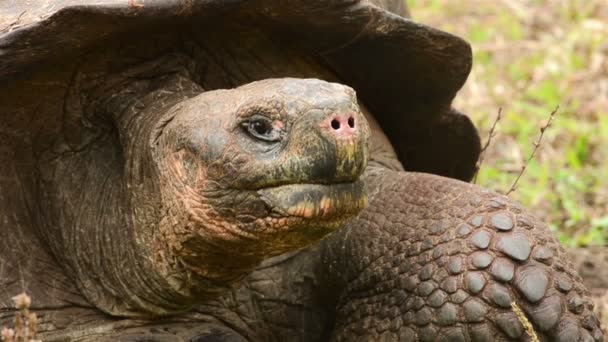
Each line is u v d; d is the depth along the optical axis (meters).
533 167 18.61
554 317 9.33
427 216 10.05
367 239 10.27
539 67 23.06
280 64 10.85
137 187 9.51
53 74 9.90
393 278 9.98
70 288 10.17
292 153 8.09
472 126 13.11
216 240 8.70
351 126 8.05
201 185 8.53
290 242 8.52
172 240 9.06
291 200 8.10
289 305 10.70
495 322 9.38
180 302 9.70
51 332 9.94
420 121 12.57
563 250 9.73
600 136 20.14
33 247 10.20
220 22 10.23
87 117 10.23
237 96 8.50
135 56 10.13
